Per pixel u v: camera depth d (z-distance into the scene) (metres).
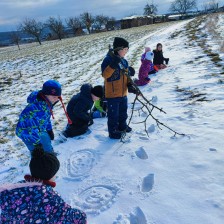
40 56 22.84
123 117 4.63
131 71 4.71
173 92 6.51
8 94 10.33
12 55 29.25
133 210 2.93
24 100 9.02
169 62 10.13
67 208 1.95
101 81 9.95
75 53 20.97
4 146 5.25
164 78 8.01
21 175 4.05
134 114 5.53
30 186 1.87
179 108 5.42
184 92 6.34
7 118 7.14
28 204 1.84
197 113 4.98
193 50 11.66
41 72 14.97
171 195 3.03
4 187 1.89
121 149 4.22
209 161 3.49
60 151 4.51
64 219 1.92
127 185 3.36
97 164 3.94
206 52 10.56
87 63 15.39
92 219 2.91
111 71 3.99
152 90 7.01
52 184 1.99
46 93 3.35
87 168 3.89
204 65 8.57
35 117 3.32
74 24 64.81
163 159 3.74
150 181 3.38
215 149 3.72
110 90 4.30
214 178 3.16
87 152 4.33
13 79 13.42
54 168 1.97
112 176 3.59
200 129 4.36
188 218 2.68
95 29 68.44
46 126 3.70
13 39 55.50
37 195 1.85
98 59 16.20
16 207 1.84
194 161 3.55
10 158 4.68
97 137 4.79
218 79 6.81
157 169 3.55
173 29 25.36
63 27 56.94
